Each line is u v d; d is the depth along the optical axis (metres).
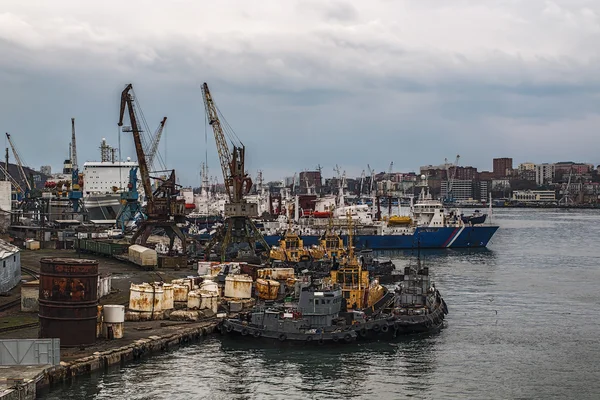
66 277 77.31
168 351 85.31
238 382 75.62
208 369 79.31
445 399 72.62
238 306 105.38
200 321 97.00
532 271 176.25
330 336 90.69
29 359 70.81
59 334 77.56
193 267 147.75
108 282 112.12
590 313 116.12
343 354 87.31
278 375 78.38
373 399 72.19
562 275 168.25
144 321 95.62
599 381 78.81
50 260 77.81
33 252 168.25
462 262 198.38
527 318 111.50
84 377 73.50
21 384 63.84
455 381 78.25
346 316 96.38
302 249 177.12
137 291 95.75
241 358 84.00
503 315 113.94
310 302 92.62
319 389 74.56
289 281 125.88
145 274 135.50
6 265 107.19
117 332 83.69
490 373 81.12
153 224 163.88
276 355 85.88
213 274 127.19
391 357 86.62
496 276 165.62
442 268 182.62
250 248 167.88
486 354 88.94
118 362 78.12
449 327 103.88
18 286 111.75
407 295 105.56
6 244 114.88
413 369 82.06
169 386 73.06
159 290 96.50
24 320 88.44
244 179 162.88
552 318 111.62
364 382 77.12
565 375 80.88
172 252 165.12
